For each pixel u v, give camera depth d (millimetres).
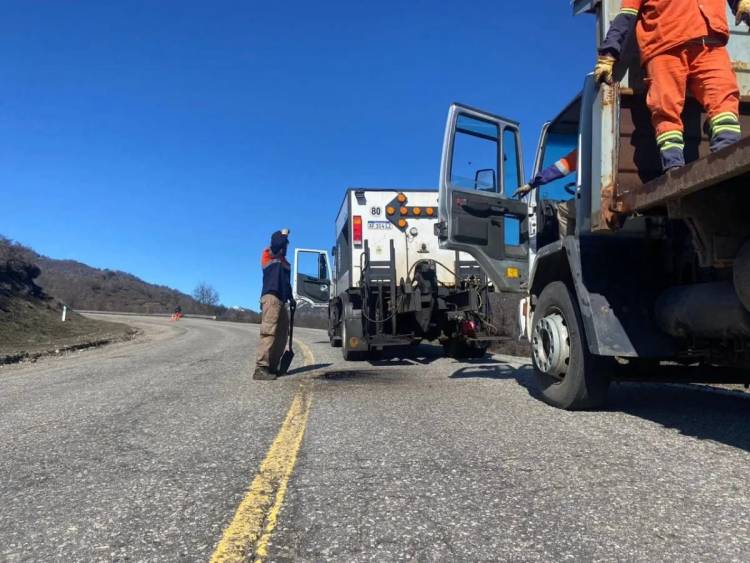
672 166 3934
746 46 4543
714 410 5328
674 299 4500
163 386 7844
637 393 6383
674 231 4637
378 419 5262
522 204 7234
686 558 2422
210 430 4980
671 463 3688
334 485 3432
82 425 5332
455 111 6750
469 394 6523
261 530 2805
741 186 3539
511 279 7027
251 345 17859
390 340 10703
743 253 3520
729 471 3508
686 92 4148
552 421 4949
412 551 2547
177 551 2602
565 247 5043
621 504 3023
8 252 35625
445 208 6598
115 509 3141
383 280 10977
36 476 3770
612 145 4301
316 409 5848
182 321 52906
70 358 14484
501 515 2918
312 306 17609
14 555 2605
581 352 5105
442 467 3723
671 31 3943
